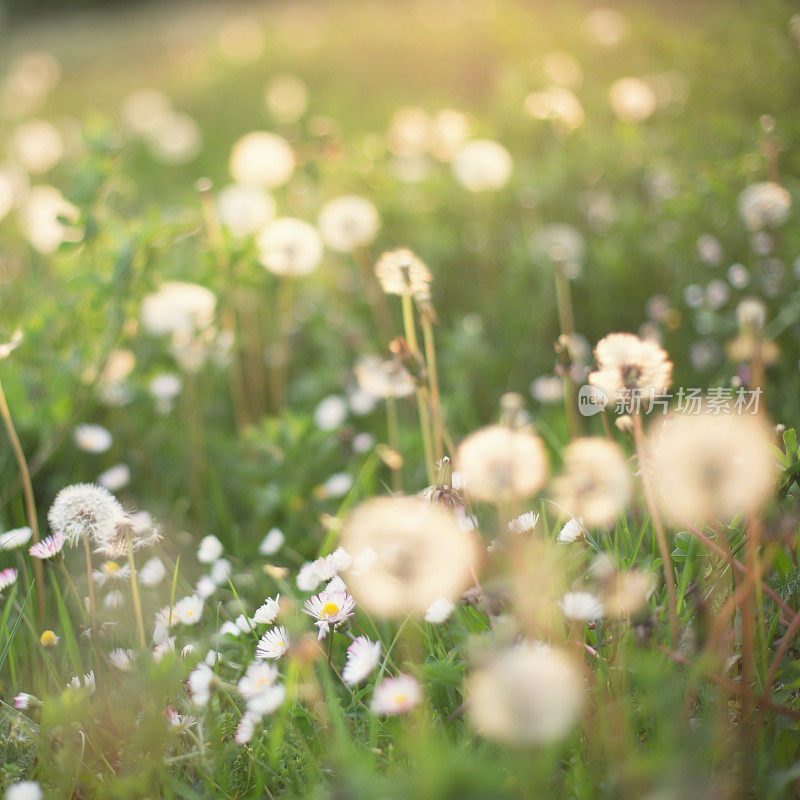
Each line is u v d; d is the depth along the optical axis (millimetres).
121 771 1547
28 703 1575
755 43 2141
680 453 1471
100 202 1879
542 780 1476
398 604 1477
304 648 1536
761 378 1562
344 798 1377
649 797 1465
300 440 1822
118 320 1813
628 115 2199
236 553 1769
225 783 1539
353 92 3643
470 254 2100
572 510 1562
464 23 3828
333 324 2025
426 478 1805
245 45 5051
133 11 8820
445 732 1522
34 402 1838
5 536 1671
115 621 1632
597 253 2004
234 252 1847
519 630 1509
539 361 1958
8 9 9391
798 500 1538
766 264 1874
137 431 1906
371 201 2146
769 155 1875
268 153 2184
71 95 5102
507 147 2324
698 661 1496
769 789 1481
